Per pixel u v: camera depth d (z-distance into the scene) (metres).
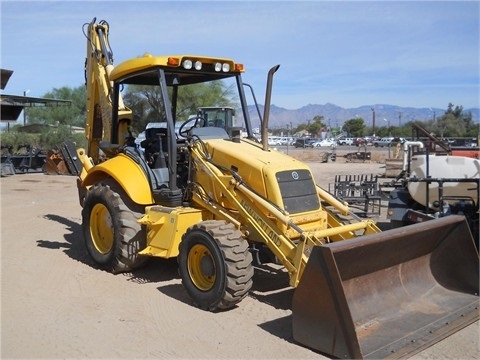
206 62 6.95
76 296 6.25
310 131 98.19
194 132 6.91
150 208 6.64
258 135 7.33
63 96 47.12
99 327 5.31
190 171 6.65
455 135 45.00
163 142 7.24
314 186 6.19
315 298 4.65
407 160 10.35
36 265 7.58
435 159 8.38
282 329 5.26
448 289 5.86
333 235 5.82
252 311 5.75
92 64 8.78
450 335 5.07
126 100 8.75
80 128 40.31
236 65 7.20
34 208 12.72
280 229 5.69
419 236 5.44
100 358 4.63
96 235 7.48
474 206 8.08
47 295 6.29
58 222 10.87
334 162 33.44
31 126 31.67
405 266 5.71
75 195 15.23
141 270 7.31
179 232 6.26
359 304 5.11
